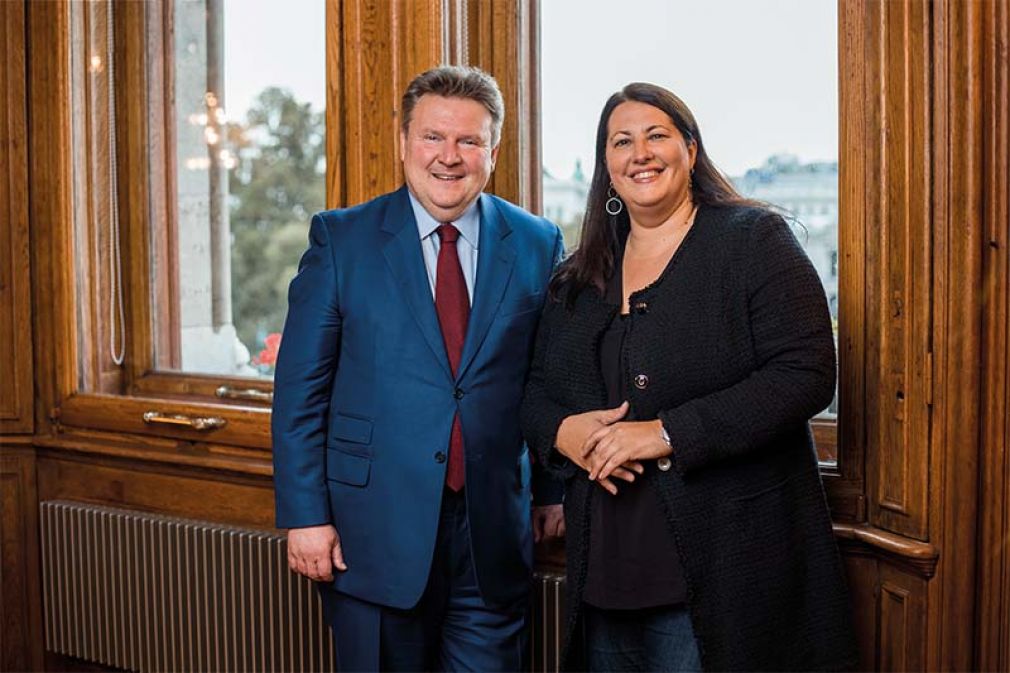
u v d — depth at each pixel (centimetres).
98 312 356
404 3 274
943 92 204
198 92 345
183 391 349
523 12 278
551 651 254
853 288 227
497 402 221
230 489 317
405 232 224
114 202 357
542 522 250
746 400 185
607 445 191
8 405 354
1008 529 201
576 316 209
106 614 331
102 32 353
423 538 216
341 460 222
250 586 298
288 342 226
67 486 353
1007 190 199
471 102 217
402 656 225
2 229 350
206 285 348
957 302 203
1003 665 203
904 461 216
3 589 355
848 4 224
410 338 219
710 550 190
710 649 188
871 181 222
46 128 344
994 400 201
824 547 197
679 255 197
